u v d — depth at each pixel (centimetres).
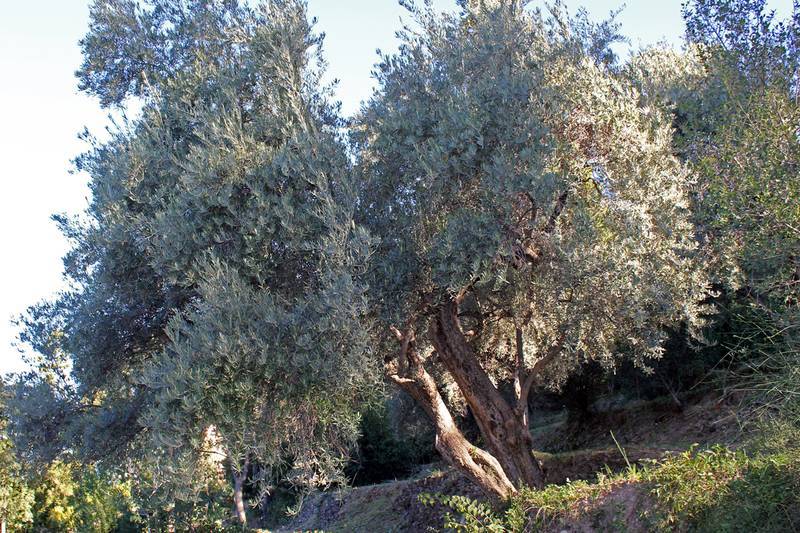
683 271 988
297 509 961
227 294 838
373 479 2748
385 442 2753
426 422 2270
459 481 1658
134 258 1016
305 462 936
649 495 796
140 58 1159
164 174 973
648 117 1022
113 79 1170
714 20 865
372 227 975
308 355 845
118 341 1071
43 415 1108
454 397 1606
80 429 1078
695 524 716
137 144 970
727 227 768
